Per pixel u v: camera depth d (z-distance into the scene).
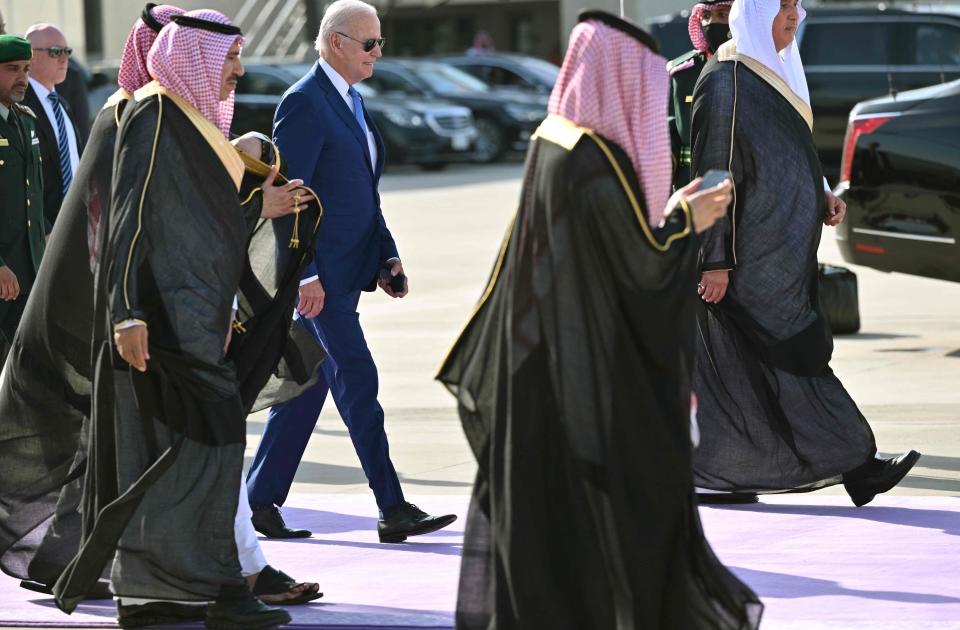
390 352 16.42
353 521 9.91
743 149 9.52
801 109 9.66
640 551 6.31
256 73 39.06
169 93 7.29
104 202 7.62
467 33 68.44
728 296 9.66
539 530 6.37
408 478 11.00
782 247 9.56
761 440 9.75
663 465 6.36
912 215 15.80
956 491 10.23
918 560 8.54
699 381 9.78
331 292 9.38
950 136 15.59
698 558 6.43
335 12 9.54
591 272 6.30
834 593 7.90
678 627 6.40
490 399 6.68
